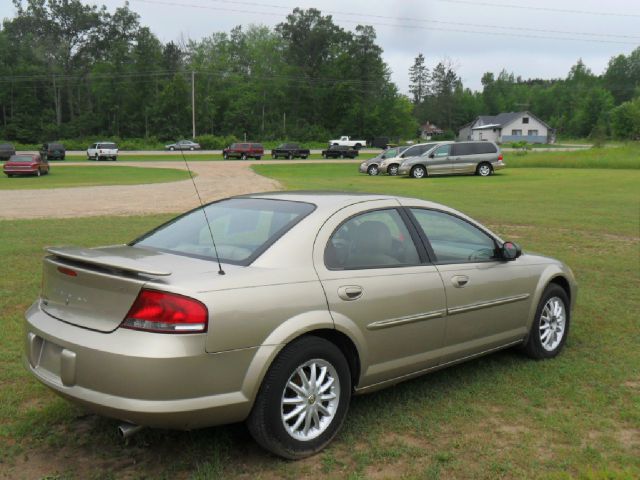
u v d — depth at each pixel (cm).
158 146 8931
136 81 11594
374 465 358
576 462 362
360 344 388
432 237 458
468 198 2058
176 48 12550
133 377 313
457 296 449
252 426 348
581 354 559
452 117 16150
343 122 12375
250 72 13200
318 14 13800
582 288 823
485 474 348
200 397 324
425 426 407
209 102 11381
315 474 348
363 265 405
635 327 645
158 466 354
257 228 398
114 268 333
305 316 358
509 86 18800
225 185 2886
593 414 430
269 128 12169
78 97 12425
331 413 376
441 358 448
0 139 11344
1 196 2334
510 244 495
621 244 1182
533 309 522
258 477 343
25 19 12725
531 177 3136
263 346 341
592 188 2466
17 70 11875
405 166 3212
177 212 1752
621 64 16900
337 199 429
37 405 432
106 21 12988
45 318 364
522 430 404
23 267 899
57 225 1428
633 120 10869
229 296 334
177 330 318
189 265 360
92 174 3953
